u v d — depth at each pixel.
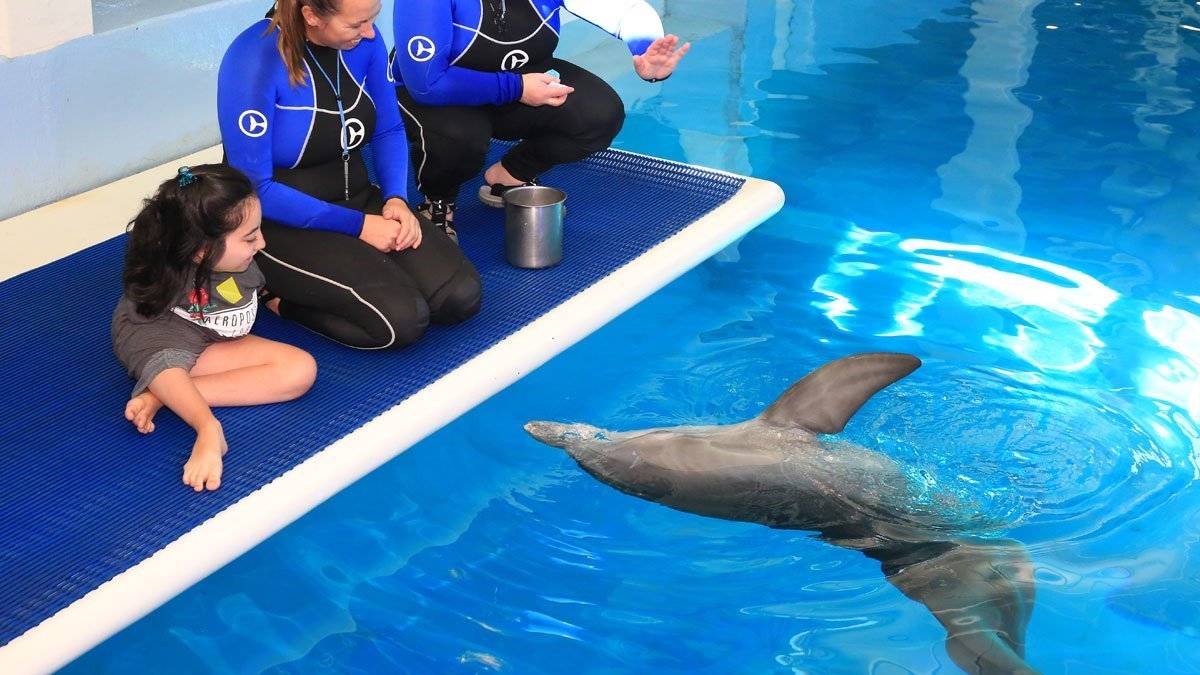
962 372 4.06
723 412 3.90
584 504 3.51
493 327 3.93
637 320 4.50
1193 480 3.50
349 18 3.33
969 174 5.72
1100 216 5.28
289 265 3.71
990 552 3.08
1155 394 3.94
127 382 3.59
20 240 4.42
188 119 5.22
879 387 3.57
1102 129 6.27
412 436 3.44
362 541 3.38
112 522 3.00
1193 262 4.87
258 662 2.96
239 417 3.44
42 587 2.79
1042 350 4.21
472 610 3.12
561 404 3.97
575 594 3.16
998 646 2.70
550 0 4.34
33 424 3.38
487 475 3.64
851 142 6.11
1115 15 8.23
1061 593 3.04
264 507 3.07
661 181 5.14
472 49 4.22
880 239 5.10
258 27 3.54
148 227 3.18
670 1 8.19
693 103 6.62
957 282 4.72
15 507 3.04
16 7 4.39
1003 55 7.44
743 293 4.68
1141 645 2.89
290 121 3.59
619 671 2.90
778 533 3.32
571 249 4.50
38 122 4.61
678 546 3.31
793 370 4.13
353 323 3.73
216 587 3.20
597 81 4.64
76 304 4.00
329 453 3.27
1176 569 3.14
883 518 3.18
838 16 8.21
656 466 3.33
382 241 3.76
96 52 4.73
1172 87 6.89
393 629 3.06
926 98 6.72
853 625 3.00
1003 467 3.52
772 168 5.77
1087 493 3.43
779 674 2.86
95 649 2.96
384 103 3.88
